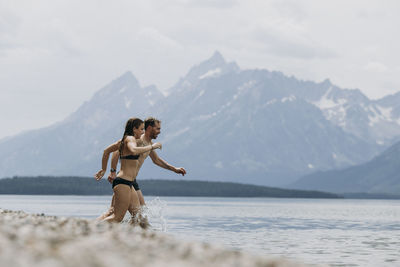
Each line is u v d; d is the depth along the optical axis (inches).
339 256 865.5
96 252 364.8
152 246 440.8
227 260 393.1
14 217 617.6
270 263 408.8
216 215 2647.6
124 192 759.1
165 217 2206.0
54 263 301.1
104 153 796.6
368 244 1102.4
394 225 1950.1
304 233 1422.2
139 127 775.1
